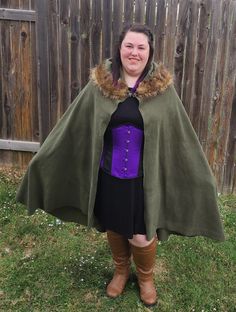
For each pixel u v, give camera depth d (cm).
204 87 402
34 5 400
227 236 364
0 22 406
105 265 327
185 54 394
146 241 272
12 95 430
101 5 387
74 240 353
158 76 242
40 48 407
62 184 288
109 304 292
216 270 326
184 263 331
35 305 291
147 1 381
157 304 293
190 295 301
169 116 250
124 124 245
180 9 381
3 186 422
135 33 234
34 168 282
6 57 417
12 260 329
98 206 273
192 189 270
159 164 264
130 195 255
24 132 443
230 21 380
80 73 412
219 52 390
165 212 280
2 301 293
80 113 264
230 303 297
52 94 423
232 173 428
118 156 251
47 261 330
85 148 274
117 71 245
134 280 311
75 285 307
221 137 417
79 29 397
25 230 363
